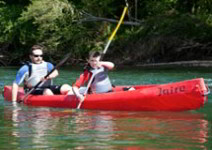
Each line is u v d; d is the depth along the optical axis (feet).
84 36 79.10
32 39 79.92
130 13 85.46
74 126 19.47
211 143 16.19
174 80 43.16
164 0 83.76
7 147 15.74
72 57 78.64
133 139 16.84
